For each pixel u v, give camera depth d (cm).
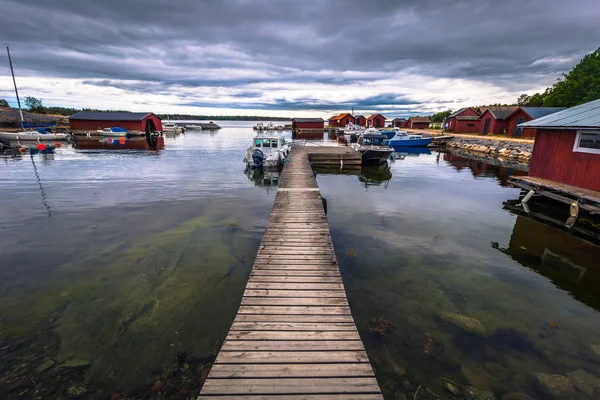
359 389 318
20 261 738
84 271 693
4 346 462
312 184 1359
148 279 660
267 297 491
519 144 2898
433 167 2345
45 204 1221
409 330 509
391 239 892
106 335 489
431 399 385
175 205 1234
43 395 385
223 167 2216
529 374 425
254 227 986
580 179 1139
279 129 8156
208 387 315
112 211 1141
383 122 7712
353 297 604
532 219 1085
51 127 4922
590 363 445
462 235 930
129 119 5047
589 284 659
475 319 536
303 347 379
